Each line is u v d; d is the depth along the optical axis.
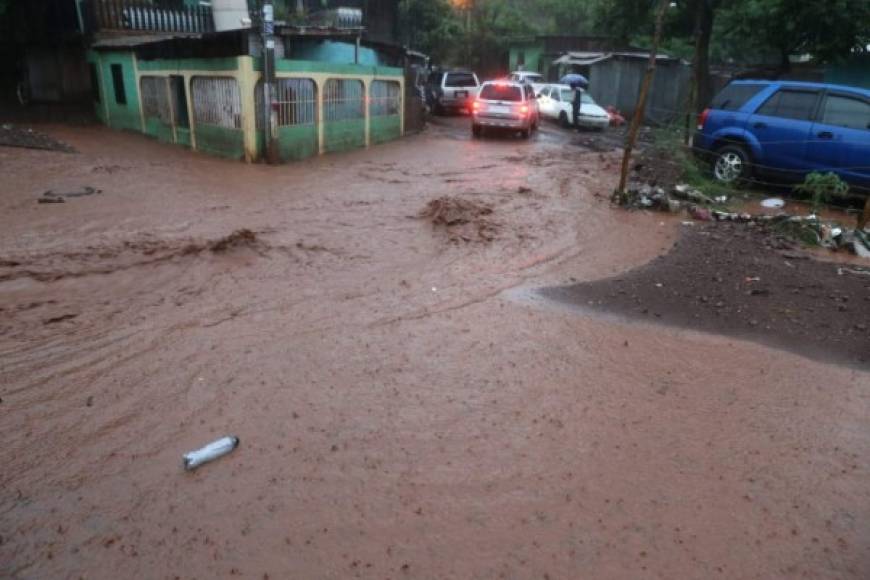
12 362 4.44
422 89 24.56
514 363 4.71
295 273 6.49
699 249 7.77
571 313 5.71
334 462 3.49
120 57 17.59
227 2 21.03
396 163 14.62
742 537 3.06
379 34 29.94
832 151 10.59
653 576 2.81
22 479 3.26
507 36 40.03
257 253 7.06
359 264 6.84
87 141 16.17
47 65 20.80
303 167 13.63
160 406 3.95
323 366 4.54
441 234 8.14
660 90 30.23
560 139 20.61
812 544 3.04
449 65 39.34
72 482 3.25
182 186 10.88
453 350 4.88
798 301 6.11
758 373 4.71
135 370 4.38
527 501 3.25
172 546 2.87
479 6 40.97
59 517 3.01
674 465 3.59
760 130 11.26
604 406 4.17
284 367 4.49
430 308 5.70
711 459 3.65
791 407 4.26
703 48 21.52
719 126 11.77
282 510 3.12
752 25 19.88
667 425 3.98
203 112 14.86
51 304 5.49
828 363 4.91
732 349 5.09
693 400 4.30
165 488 3.23
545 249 7.67
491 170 13.82
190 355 4.62
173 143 16.33
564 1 54.03
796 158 10.97
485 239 7.97
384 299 5.87
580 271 6.90
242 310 5.49
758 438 3.89
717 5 20.67
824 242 8.30
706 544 3.01
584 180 12.58
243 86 13.32
